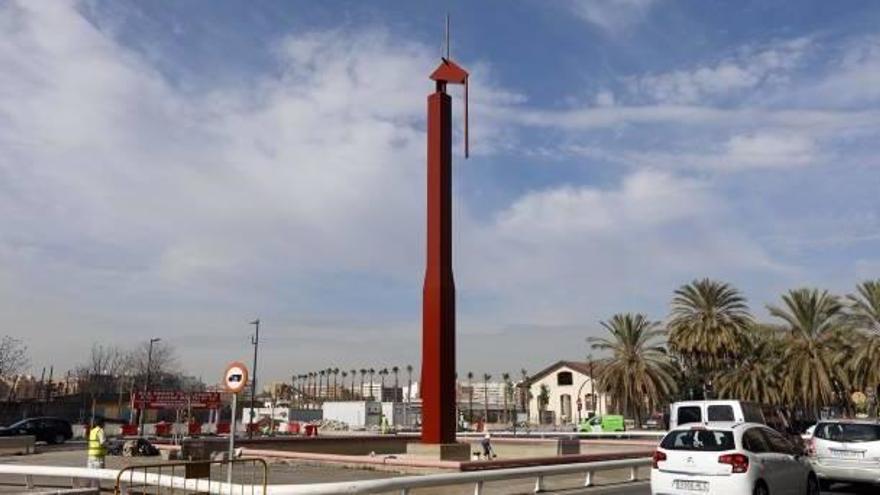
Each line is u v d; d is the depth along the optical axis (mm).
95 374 88062
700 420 22516
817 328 55094
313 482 20766
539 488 19688
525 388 116062
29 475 20109
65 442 45688
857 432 18547
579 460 24406
